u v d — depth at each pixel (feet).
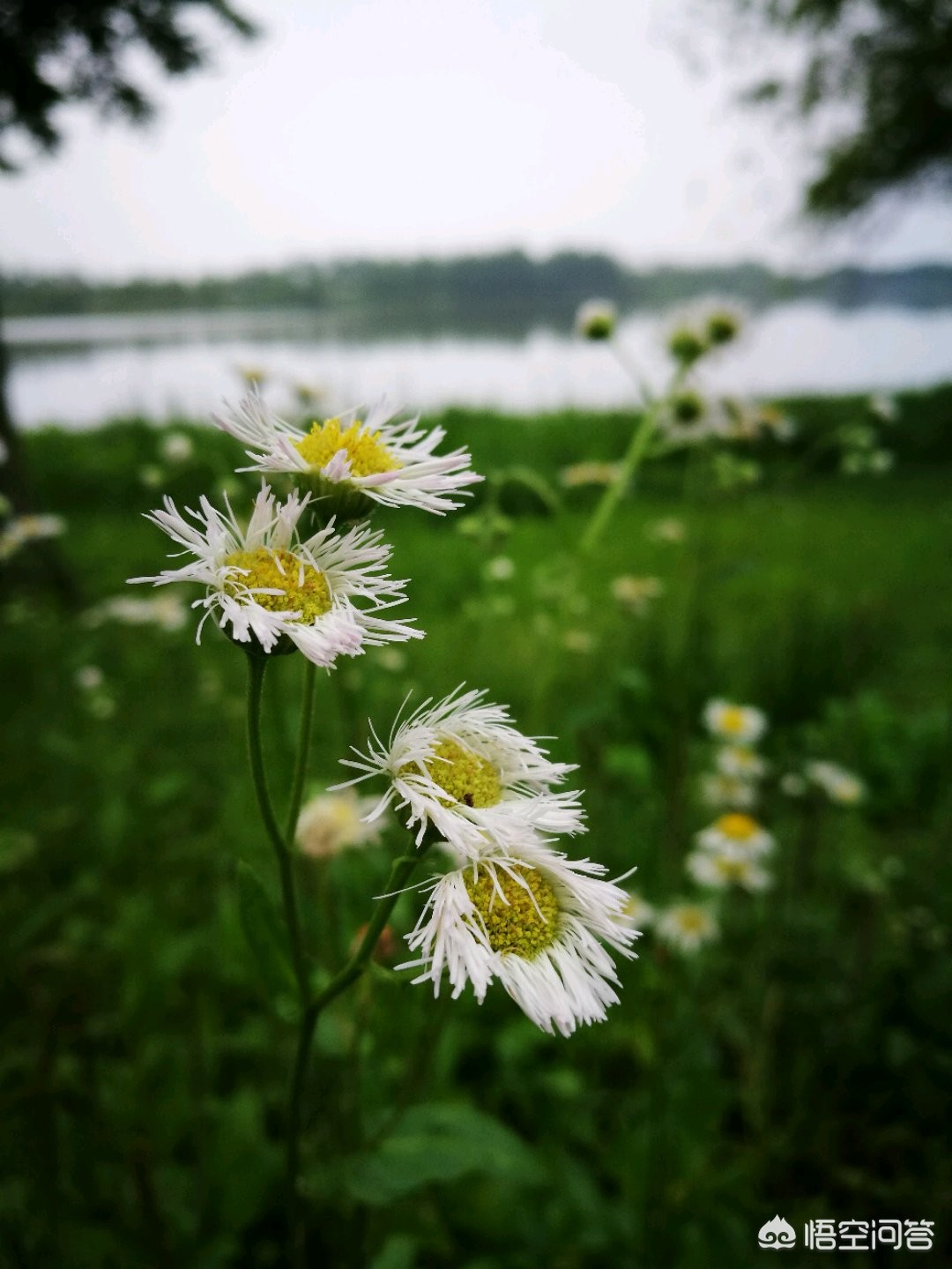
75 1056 0.46
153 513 0.20
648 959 0.49
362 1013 0.33
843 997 0.52
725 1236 0.40
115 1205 0.38
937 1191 0.44
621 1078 0.50
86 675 0.91
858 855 0.67
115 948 0.54
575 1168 0.43
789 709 0.95
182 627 0.92
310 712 0.22
